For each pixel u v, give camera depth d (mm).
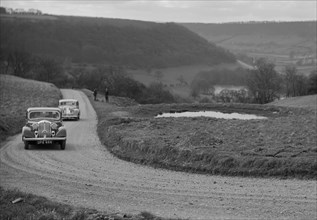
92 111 56312
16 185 17906
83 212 13602
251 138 27188
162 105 56000
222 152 22203
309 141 25797
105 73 142875
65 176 19562
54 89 88562
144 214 13461
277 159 20156
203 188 17422
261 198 15797
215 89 179000
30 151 26047
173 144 24312
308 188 17094
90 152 25969
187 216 13719
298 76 117750
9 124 36906
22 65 148000
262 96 113500
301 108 53000
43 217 13297
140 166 22125
